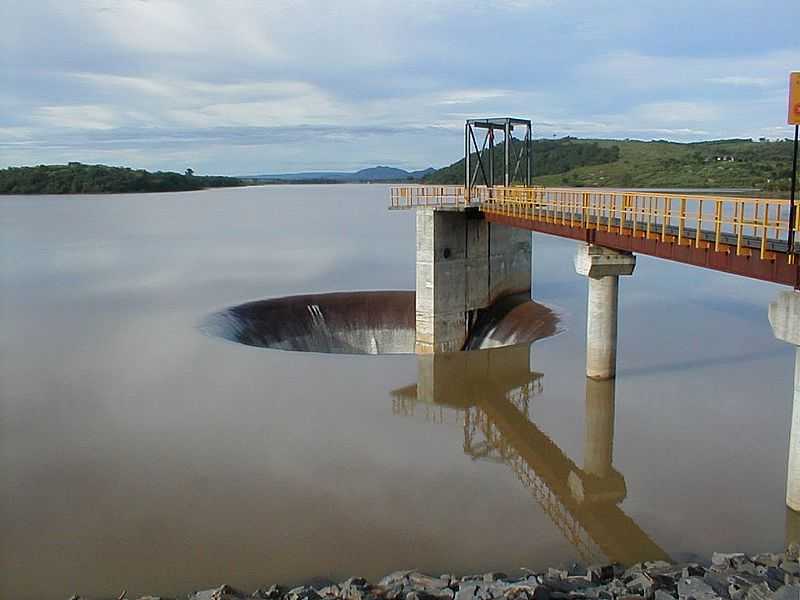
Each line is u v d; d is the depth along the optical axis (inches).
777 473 885.2
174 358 1472.7
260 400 1208.2
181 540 758.5
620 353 1424.7
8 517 810.8
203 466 941.8
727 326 1649.9
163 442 1023.0
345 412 1155.9
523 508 826.2
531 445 1011.3
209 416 1129.4
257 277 2785.4
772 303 751.1
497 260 1905.8
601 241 1117.7
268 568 705.0
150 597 655.1
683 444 983.0
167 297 2278.5
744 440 987.3
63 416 1130.0
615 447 981.2
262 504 836.0
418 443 1028.5
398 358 1476.4
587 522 789.2
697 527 767.7
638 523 781.9
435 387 1284.4
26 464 948.6
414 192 1900.8
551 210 1439.5
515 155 3540.8
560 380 1294.3
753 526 764.6
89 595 668.1
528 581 629.6
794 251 733.9
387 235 4544.8
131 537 766.5
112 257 3353.8
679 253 913.5
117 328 1768.0
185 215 6323.8
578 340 1556.3
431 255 1742.1
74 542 757.9
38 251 3570.4
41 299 2213.3
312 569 702.5
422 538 757.9
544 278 2519.7
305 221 5689.0
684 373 1289.4
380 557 721.6
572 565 693.3
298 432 1065.5
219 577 692.1
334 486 884.0
